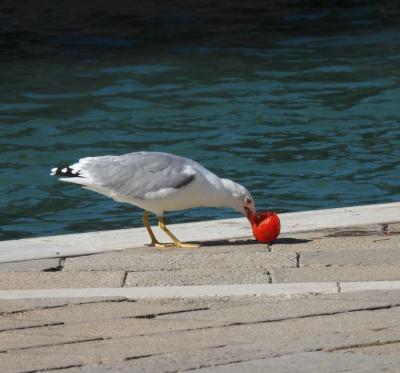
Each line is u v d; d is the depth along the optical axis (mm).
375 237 10180
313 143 17797
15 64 24062
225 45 26062
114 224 14023
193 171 10305
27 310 7848
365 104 20328
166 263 9305
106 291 8375
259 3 31438
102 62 24250
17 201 15039
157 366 6461
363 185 15516
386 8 30422
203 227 11133
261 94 21203
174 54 25031
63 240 10539
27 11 30281
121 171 10398
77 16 29656
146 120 19438
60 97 21109
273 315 7574
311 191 15312
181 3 31344
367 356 6586
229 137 18234
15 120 19375
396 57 24344
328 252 9555
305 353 6656
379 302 7832
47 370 6434
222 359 6566
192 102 20641
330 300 7941
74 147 17766
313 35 27125
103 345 6949
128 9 30469
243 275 8781
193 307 7879
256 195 15141
